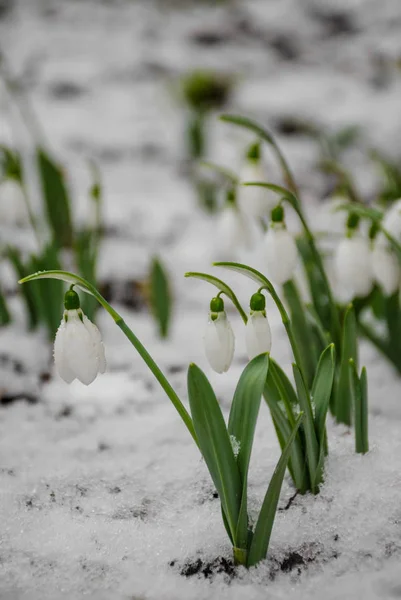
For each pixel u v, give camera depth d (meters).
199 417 0.50
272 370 0.53
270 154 1.35
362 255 0.58
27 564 0.53
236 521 0.52
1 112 1.52
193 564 0.53
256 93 1.72
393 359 0.65
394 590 0.52
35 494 0.57
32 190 1.14
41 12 2.27
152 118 1.57
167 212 1.12
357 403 0.56
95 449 0.60
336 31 2.26
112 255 0.94
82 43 2.03
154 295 0.71
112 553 0.54
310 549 0.54
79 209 1.07
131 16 2.30
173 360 0.69
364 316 0.75
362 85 1.80
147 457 0.59
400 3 2.28
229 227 0.62
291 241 0.55
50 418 0.63
